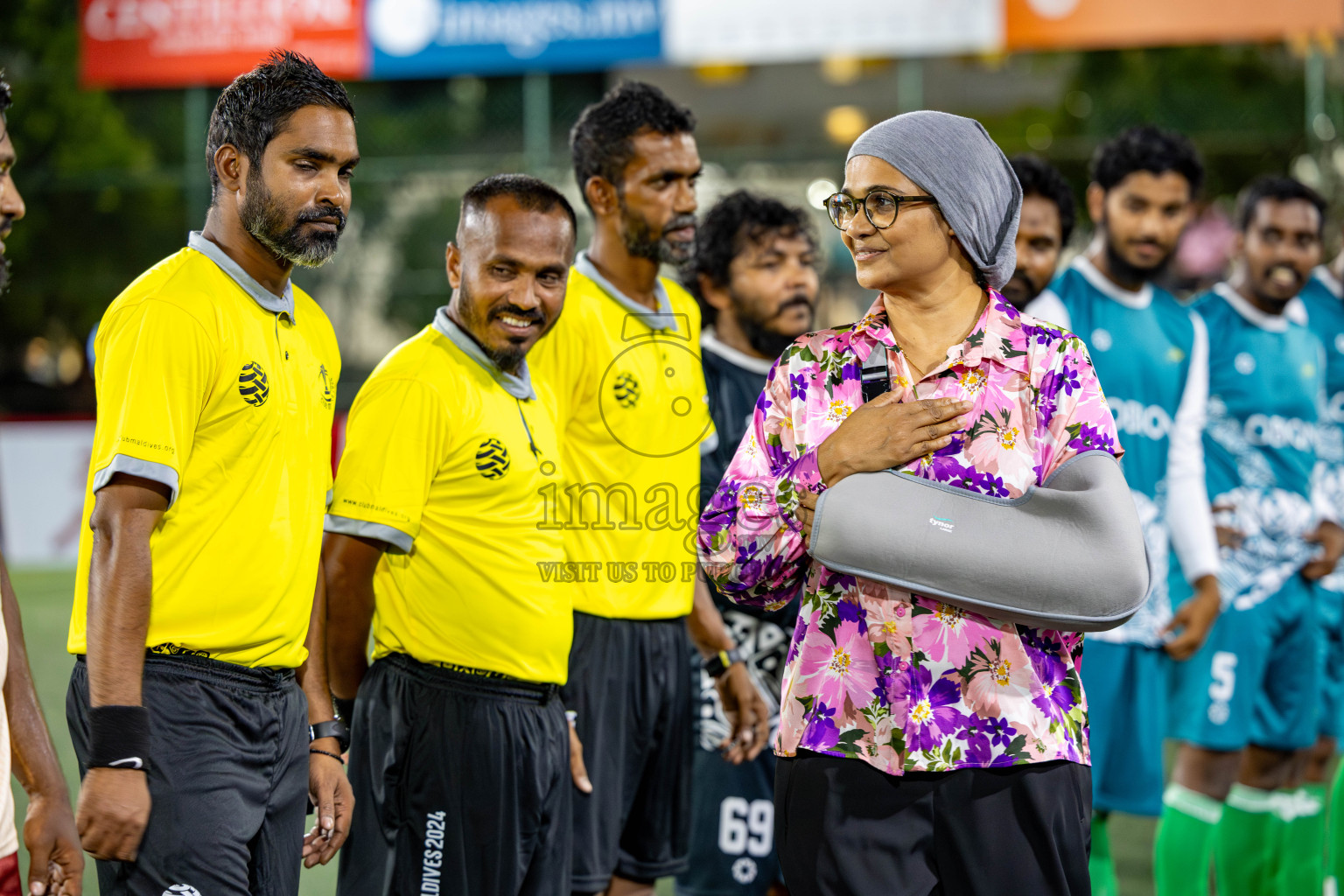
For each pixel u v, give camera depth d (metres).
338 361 5.48
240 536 4.78
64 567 22.72
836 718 4.24
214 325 4.68
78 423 23.36
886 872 4.15
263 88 4.82
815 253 7.99
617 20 24.59
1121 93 29.06
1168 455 8.01
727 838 7.56
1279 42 28.17
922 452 4.11
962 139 4.18
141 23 25.28
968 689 4.14
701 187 23.61
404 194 25.42
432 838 5.53
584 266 6.73
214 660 4.77
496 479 5.59
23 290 26.95
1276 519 9.04
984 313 4.30
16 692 4.27
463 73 25.03
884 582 4.06
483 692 5.57
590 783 6.28
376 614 5.80
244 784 4.81
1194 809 8.41
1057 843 4.11
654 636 6.60
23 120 29.66
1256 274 9.20
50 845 4.13
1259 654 8.80
